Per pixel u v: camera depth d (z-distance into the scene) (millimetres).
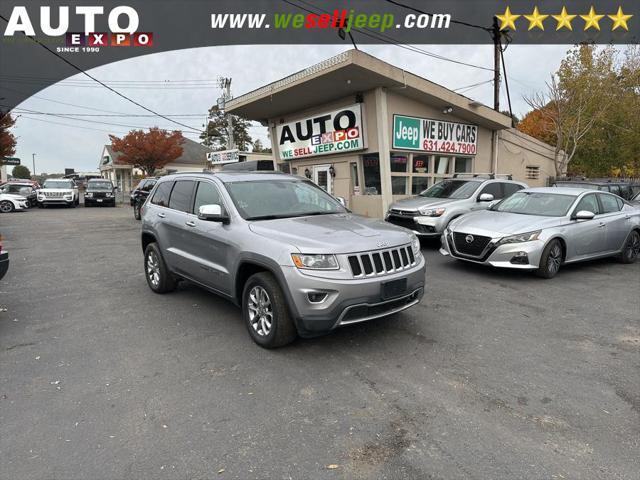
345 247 3855
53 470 2502
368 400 3256
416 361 3918
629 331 4711
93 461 2580
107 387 3486
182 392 3396
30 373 3742
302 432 2859
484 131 16062
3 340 4508
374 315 3992
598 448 2682
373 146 12914
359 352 4113
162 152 35250
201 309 5492
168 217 5750
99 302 5855
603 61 16500
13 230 14500
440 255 8969
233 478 2432
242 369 3781
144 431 2885
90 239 12250
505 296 6012
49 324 4996
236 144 49875
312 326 3781
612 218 8055
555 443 2730
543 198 7965
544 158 18609
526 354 4086
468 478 2412
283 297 3977
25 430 2900
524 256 6738
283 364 3873
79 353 4164
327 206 5309
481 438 2777
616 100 16859
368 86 12367
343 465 2533
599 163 18453
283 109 15414
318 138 14719
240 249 4328
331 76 11445
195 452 2662
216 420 3008
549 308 5492
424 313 5234
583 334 4609
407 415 3051
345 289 3738
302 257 3801
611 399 3281
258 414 3078
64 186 28312
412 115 13398
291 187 5395
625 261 8469
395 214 10016
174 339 4492
